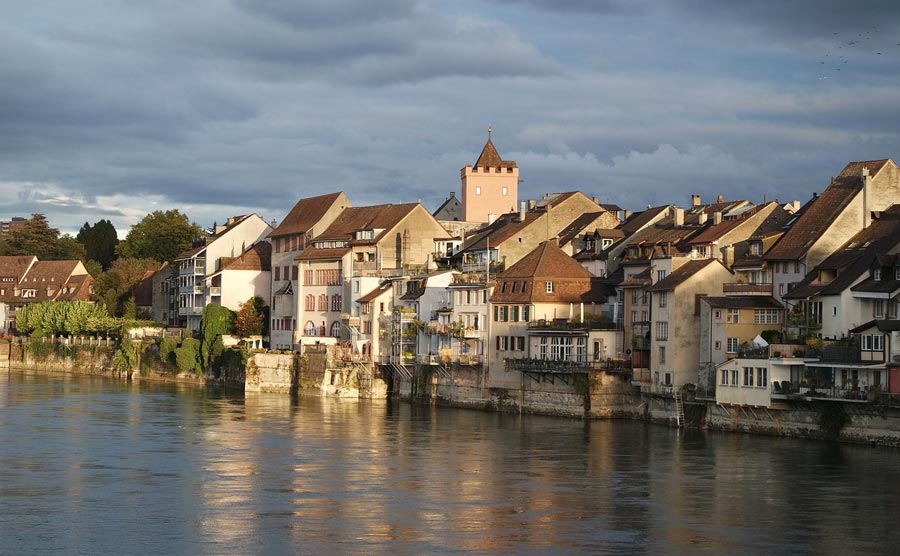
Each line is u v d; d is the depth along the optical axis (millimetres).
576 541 75000
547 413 138750
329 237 186750
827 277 120938
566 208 170500
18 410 145125
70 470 98562
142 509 83250
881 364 104750
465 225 196750
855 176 131500
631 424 128875
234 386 182750
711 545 74312
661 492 89375
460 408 149500
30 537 75250
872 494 87750
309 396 166750
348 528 77812
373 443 114938
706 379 123312
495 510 83375
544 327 139625
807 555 72312
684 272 127438
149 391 176375
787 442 111125
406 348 160625
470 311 149750
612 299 144250
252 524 78812
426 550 72750
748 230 139500
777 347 113188
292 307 192750
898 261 112125
